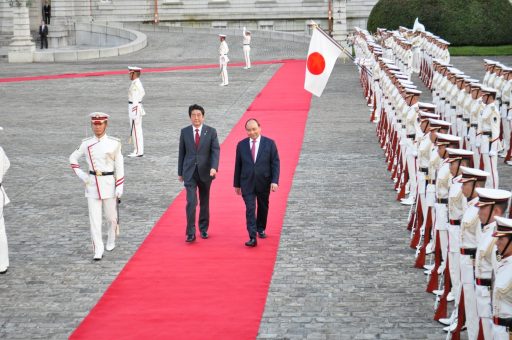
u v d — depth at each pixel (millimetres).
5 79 39438
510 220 7949
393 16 48906
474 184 9781
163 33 61875
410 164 15391
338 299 11133
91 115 12914
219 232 14352
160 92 33438
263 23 67625
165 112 28156
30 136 24391
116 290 11594
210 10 67938
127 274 12250
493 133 16078
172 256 13055
